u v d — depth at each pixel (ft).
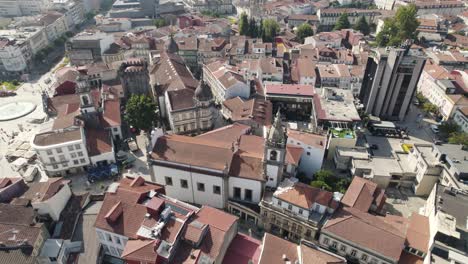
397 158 362.33
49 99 463.01
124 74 488.44
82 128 363.15
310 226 259.19
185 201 313.32
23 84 597.11
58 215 274.16
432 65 571.28
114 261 256.11
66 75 530.27
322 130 387.55
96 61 636.89
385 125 436.76
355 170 342.23
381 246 238.48
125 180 275.39
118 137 413.39
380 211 302.66
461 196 266.98
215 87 501.97
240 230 289.74
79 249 250.37
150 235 218.79
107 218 235.81
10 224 245.65
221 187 288.10
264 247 225.76
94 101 430.20
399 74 445.78
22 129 445.37
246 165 287.28
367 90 479.82
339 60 613.93
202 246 219.61
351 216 259.80
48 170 348.59
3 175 358.23
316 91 477.36
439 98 506.07
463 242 222.69
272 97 459.73
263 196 282.97
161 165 290.56
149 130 416.05
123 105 485.97
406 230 255.70
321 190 266.98
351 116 400.26
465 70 578.66
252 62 573.74
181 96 418.10
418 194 336.49
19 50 624.59
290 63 628.69
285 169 323.37
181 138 313.73
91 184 344.69
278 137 261.44
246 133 371.56
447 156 319.06
